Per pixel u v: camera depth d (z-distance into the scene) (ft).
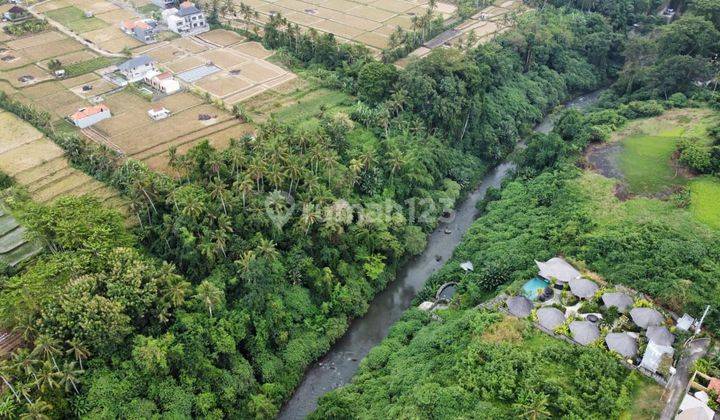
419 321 377.50
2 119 526.16
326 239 404.77
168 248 369.91
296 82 614.34
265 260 363.15
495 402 285.23
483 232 449.06
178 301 324.80
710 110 529.04
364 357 372.17
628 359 299.17
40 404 263.08
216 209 374.02
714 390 273.75
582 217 412.57
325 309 384.06
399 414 291.38
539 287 356.79
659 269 350.02
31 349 295.48
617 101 613.93
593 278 357.82
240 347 352.49
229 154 414.82
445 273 418.51
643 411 274.98
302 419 334.85
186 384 312.71
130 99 570.46
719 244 369.09
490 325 327.47
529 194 470.39
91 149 452.35
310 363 368.07
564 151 493.77
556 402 276.00
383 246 420.77
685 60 562.25
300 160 420.36
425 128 529.45
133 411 290.35
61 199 363.76
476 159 566.36
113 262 322.96
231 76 627.46
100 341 294.46
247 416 324.60
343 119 476.95
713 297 328.49
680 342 302.86
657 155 477.36
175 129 515.09
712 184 433.07
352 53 629.51
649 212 408.87
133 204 371.15
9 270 342.03
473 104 555.69
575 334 314.14
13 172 448.65
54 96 570.05
